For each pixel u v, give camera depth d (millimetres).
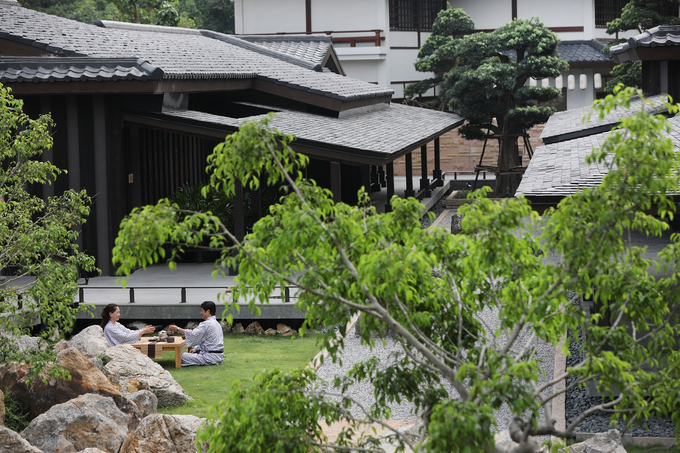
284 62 26469
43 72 15469
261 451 4941
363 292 4887
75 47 17156
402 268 4488
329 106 20875
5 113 8945
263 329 14383
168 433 7883
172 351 12945
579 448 7543
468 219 4746
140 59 15703
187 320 14266
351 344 13086
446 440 4203
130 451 7777
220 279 16156
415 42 38625
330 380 11109
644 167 4504
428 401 5496
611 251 4719
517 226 4832
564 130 19000
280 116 18938
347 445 5633
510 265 5016
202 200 18453
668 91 19562
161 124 16234
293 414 5203
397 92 38062
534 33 27578
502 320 5207
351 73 37656
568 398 10102
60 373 8516
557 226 4809
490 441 4352
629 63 29516
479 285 5449
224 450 5008
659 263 5348
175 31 26688
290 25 37875
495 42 27844
